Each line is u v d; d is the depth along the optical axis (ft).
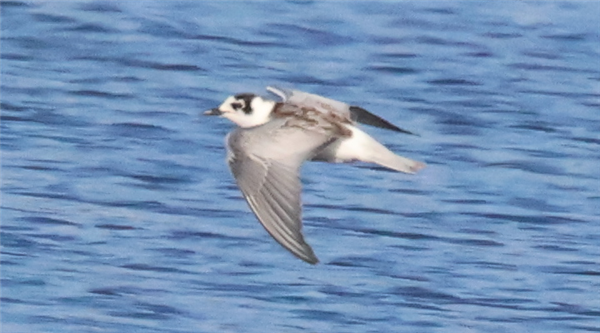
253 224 56.39
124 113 69.31
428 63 78.84
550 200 60.90
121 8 84.69
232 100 33.27
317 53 79.82
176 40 80.28
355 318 49.34
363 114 32.50
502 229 57.36
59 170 61.77
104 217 56.70
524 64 79.30
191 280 51.52
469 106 72.84
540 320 50.14
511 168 64.34
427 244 55.62
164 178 61.26
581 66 79.46
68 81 73.82
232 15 84.69
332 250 54.60
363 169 62.59
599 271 53.67
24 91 71.87
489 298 51.39
